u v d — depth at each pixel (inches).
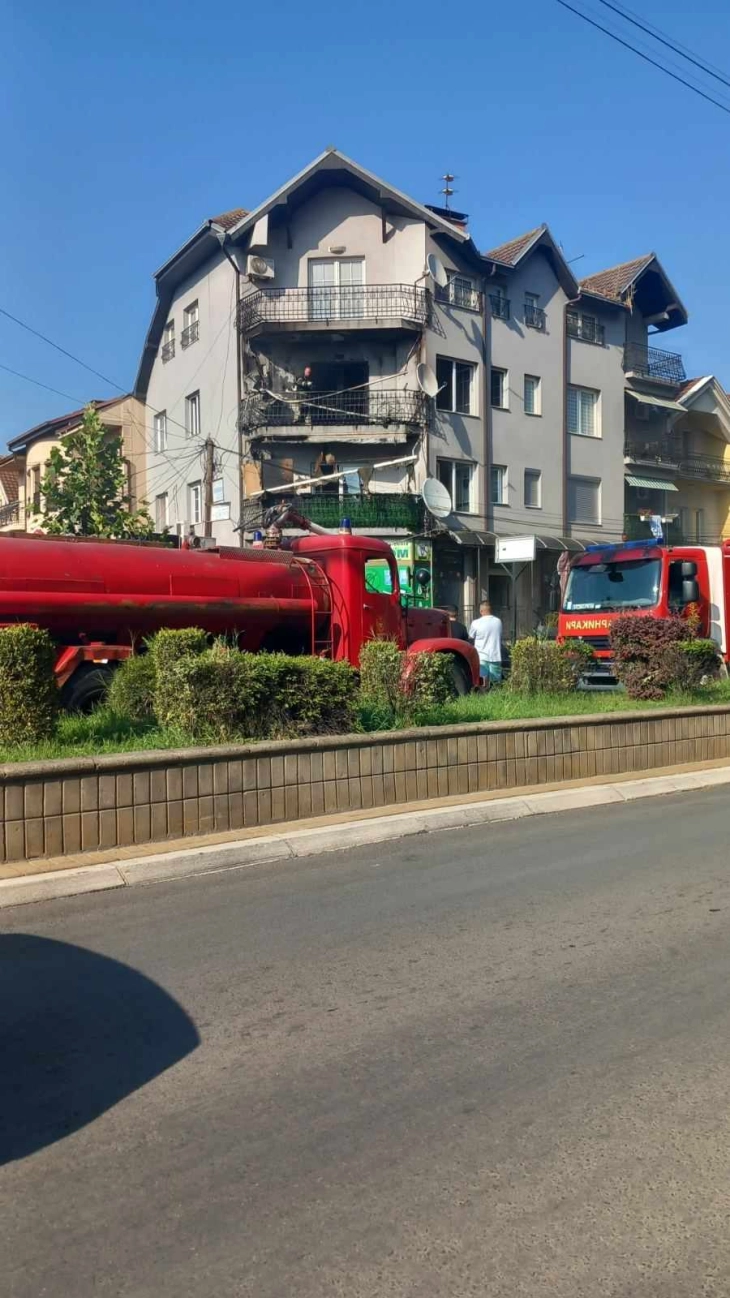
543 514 1503.4
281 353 1330.0
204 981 208.4
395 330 1299.2
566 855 317.1
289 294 1310.3
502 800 383.6
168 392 1518.2
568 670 554.9
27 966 216.4
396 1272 117.5
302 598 595.5
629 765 455.2
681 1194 133.1
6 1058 172.6
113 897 267.9
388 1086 163.2
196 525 1443.2
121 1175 137.3
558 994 202.4
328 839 323.3
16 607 485.7
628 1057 173.9
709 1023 188.4
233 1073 167.5
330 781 350.9
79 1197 132.3
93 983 207.0
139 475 1604.3
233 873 293.6
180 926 243.9
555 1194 132.9
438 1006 196.1
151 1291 114.3
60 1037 181.2
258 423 1299.2
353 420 1314.0
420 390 1321.4
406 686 427.2
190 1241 123.1
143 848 300.0
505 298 1454.2
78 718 408.2
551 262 1508.4
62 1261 119.5
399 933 239.5
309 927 243.4
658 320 1712.6
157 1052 175.5
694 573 728.3
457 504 1398.9
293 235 1322.6
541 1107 156.2
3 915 251.6
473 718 450.0
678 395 1770.4
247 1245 122.3
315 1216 128.0
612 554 762.8
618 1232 125.1
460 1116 153.4
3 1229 125.6
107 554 527.8
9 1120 152.1
